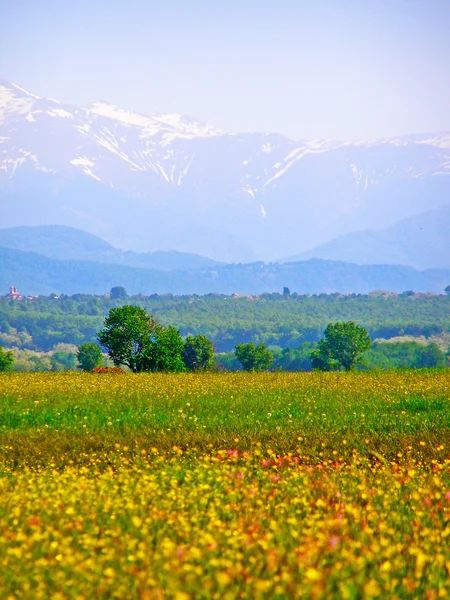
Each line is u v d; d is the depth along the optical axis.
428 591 32.88
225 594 31.50
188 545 37.78
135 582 32.94
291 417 84.50
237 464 62.66
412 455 67.12
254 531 39.91
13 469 62.88
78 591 32.53
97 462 64.62
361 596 31.69
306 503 45.34
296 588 32.09
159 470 58.44
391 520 43.34
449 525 43.31
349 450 68.94
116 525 41.56
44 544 37.34
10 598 31.92
